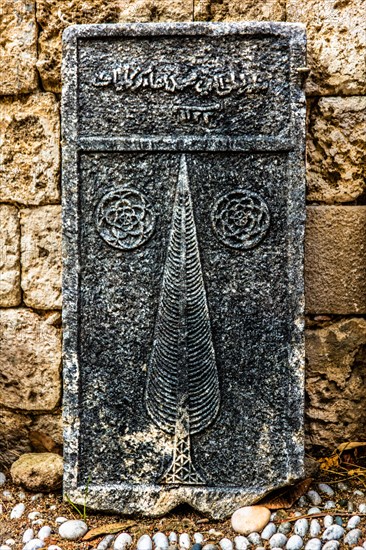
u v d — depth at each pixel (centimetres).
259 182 268
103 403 272
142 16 298
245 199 267
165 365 270
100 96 268
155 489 268
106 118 268
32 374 309
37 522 267
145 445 271
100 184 270
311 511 267
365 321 301
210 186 269
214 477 270
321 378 304
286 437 268
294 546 248
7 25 301
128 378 272
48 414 312
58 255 305
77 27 265
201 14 298
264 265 269
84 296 272
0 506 280
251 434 270
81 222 271
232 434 270
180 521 265
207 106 267
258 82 265
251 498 267
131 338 272
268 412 269
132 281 271
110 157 269
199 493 267
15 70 301
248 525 256
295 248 265
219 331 271
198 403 270
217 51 266
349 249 297
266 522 259
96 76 267
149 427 271
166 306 270
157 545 249
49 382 309
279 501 271
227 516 266
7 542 256
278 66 264
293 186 264
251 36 265
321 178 298
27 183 303
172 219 270
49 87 302
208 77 266
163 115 268
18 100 304
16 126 302
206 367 270
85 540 255
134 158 269
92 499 269
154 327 272
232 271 270
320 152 298
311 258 298
